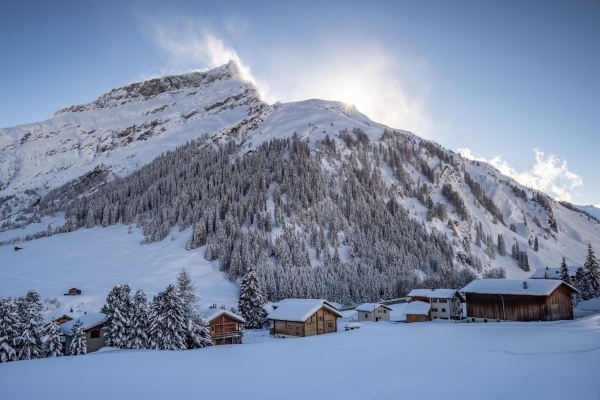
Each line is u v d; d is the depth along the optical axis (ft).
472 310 234.38
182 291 178.60
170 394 78.43
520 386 73.82
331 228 573.33
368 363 106.32
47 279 412.16
